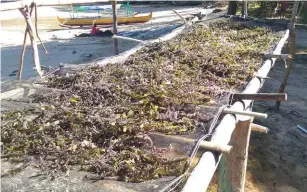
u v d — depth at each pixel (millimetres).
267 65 6027
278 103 11320
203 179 2453
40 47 21734
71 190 2273
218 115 3473
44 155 2633
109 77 4465
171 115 3428
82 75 4508
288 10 23547
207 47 6750
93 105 3586
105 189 2305
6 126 3004
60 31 27406
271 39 8555
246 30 9828
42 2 4523
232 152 5332
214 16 12805
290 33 10211
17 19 32812
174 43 7152
